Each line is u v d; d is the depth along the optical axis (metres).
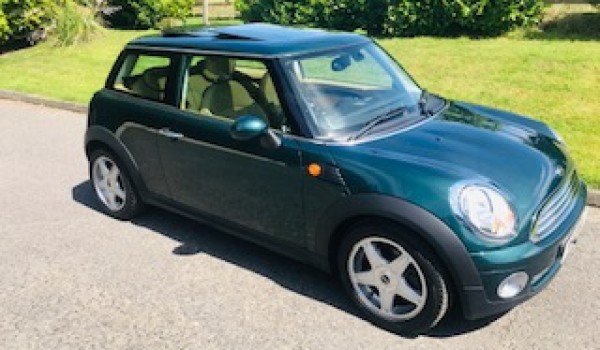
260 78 4.04
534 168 3.55
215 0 23.05
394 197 3.32
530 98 8.04
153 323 3.80
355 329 3.65
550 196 3.45
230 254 4.67
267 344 3.54
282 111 3.89
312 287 4.15
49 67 12.89
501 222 3.19
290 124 3.84
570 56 9.62
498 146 3.71
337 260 3.80
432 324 3.45
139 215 5.42
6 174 6.76
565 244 3.53
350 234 3.60
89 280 4.36
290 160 3.78
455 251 3.17
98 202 5.81
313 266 4.02
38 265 4.61
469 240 3.15
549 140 4.08
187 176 4.57
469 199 3.21
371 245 3.54
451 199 3.21
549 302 3.83
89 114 5.33
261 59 4.03
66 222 5.39
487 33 12.13
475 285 3.19
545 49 10.30
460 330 3.58
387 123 3.93
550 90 8.26
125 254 4.73
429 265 3.30
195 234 5.04
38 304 4.07
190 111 4.48
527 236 3.25
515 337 3.50
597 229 4.78
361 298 3.71
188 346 3.56
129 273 4.43
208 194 4.47
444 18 12.14
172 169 4.67
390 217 3.32
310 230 3.83
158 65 4.73
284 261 4.53
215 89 4.32
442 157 3.51
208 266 4.49
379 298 3.62
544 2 12.68
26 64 13.36
